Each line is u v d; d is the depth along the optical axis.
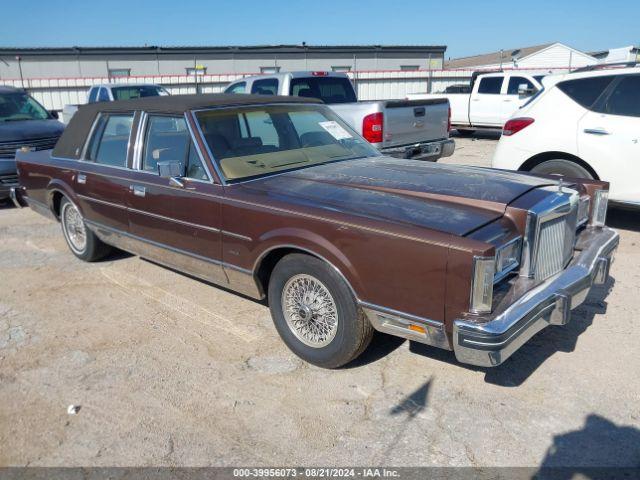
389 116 7.63
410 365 3.73
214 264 4.14
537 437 3.00
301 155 4.50
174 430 3.14
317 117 5.03
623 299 4.64
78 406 3.38
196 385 3.57
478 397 3.36
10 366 3.87
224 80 24.86
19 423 3.24
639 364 3.66
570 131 6.15
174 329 4.36
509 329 2.80
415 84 25.73
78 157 5.48
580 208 3.88
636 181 5.83
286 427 3.14
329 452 2.94
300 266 3.52
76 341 4.20
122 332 4.33
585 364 3.68
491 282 2.83
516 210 3.22
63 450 3.01
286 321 3.80
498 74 16.52
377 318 3.25
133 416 3.28
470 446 2.94
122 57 29.98
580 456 2.85
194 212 4.16
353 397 3.40
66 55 29.25
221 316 4.56
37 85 23.00
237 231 3.86
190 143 4.25
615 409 3.21
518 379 3.53
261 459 2.90
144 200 4.62
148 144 4.67
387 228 3.09
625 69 5.90
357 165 4.42
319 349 3.64
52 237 7.05
